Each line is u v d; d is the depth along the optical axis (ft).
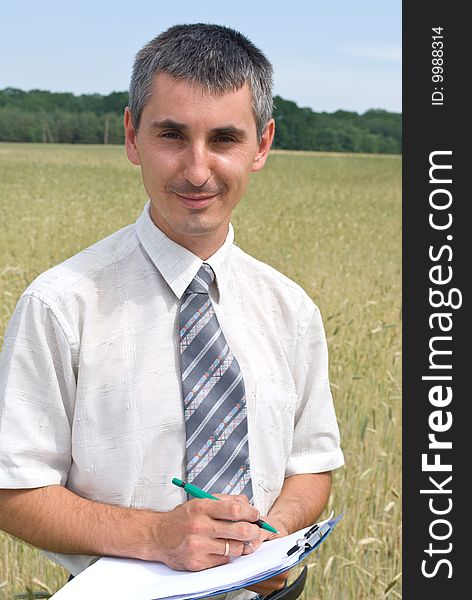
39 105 271.90
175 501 6.04
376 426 17.42
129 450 5.95
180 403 6.06
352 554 12.39
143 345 6.05
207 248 6.25
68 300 5.93
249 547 5.84
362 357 21.17
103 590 5.38
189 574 5.53
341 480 14.62
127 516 5.81
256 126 6.01
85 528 5.77
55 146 219.41
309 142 253.24
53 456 5.97
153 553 5.67
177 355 6.12
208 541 5.57
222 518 5.61
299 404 7.06
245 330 6.53
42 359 5.87
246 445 6.21
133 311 6.09
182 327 6.11
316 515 6.95
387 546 13.57
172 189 5.77
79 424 5.95
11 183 91.81
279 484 6.70
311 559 12.91
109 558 5.77
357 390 19.01
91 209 62.90
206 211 5.83
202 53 5.64
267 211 73.20
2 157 144.05
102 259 6.16
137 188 91.97
